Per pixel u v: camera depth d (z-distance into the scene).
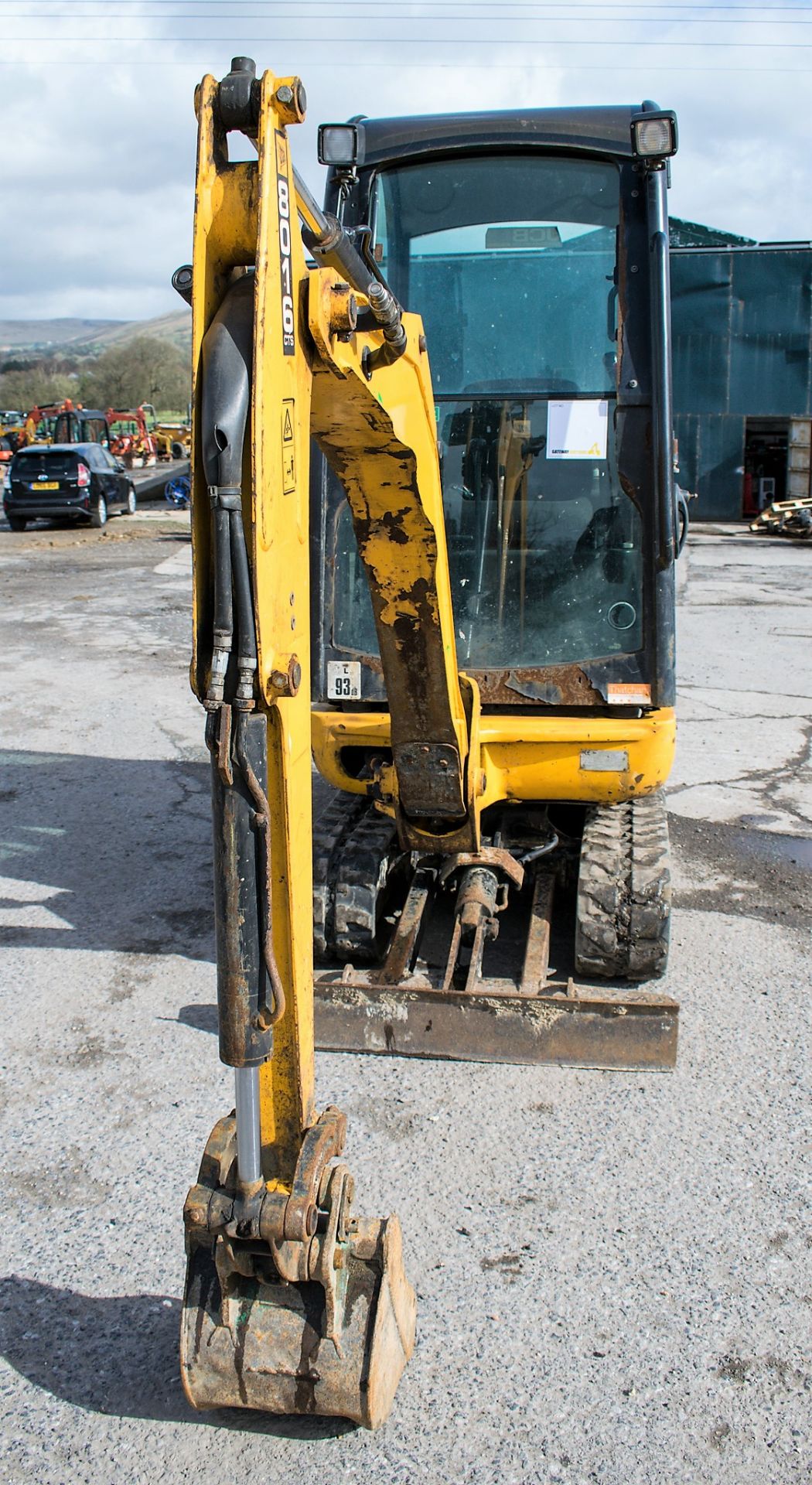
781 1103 3.97
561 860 5.03
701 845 6.39
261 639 2.18
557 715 4.55
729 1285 3.15
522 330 4.49
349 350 2.60
